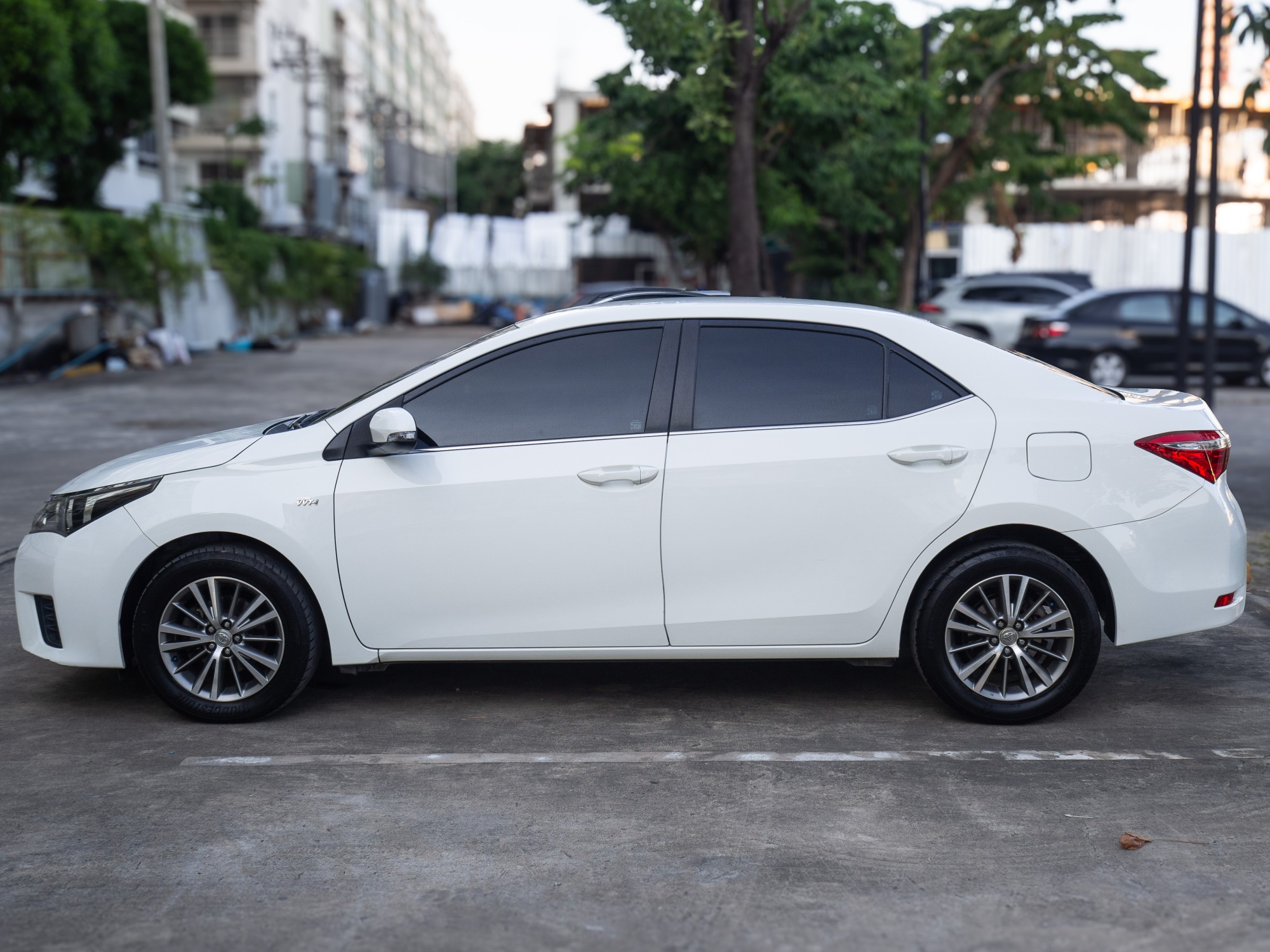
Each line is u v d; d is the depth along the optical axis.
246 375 23.05
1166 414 4.80
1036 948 3.06
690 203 19.19
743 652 4.71
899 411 4.70
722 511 4.62
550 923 3.19
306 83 56.88
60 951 3.05
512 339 4.79
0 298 21.75
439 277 61.44
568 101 64.25
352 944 3.08
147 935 3.13
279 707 4.78
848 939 3.10
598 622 4.69
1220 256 29.41
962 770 4.29
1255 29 8.52
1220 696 5.16
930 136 24.30
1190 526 4.70
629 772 4.28
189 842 3.69
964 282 23.42
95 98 26.97
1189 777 4.23
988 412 4.68
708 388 4.72
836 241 28.44
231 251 33.38
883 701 5.09
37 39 21.42
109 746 4.54
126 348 24.88
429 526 4.65
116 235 25.33
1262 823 3.83
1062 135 25.16
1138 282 30.20
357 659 4.74
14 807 3.96
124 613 4.82
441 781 4.20
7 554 7.63
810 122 17.11
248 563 4.67
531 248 63.19
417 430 4.70
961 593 4.65
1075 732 4.70
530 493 4.63
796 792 4.09
